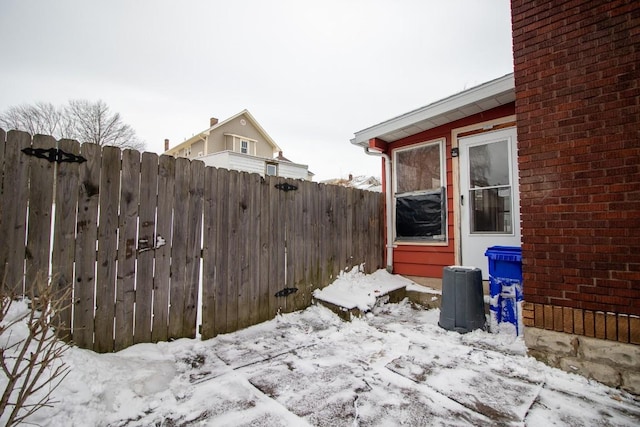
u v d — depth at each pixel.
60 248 2.37
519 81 2.87
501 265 3.50
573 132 2.56
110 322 2.60
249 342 3.19
